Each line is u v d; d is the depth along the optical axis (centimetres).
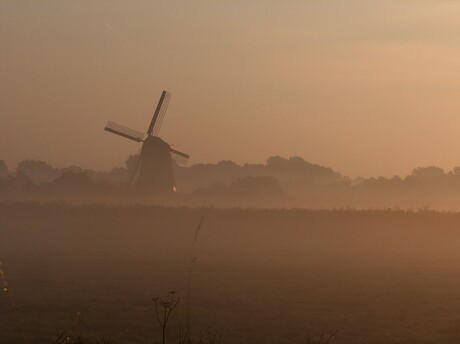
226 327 3123
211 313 3475
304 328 3133
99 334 2934
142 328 3081
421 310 3631
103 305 3662
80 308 3562
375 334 3022
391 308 3684
